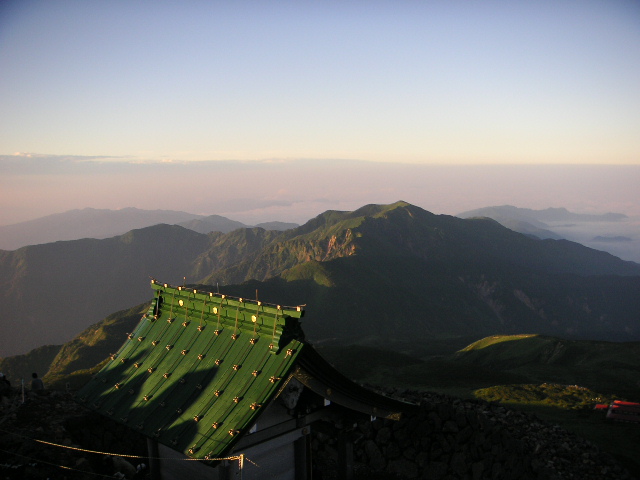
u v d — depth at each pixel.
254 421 15.25
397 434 26.06
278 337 16.61
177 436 16.02
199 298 19.86
